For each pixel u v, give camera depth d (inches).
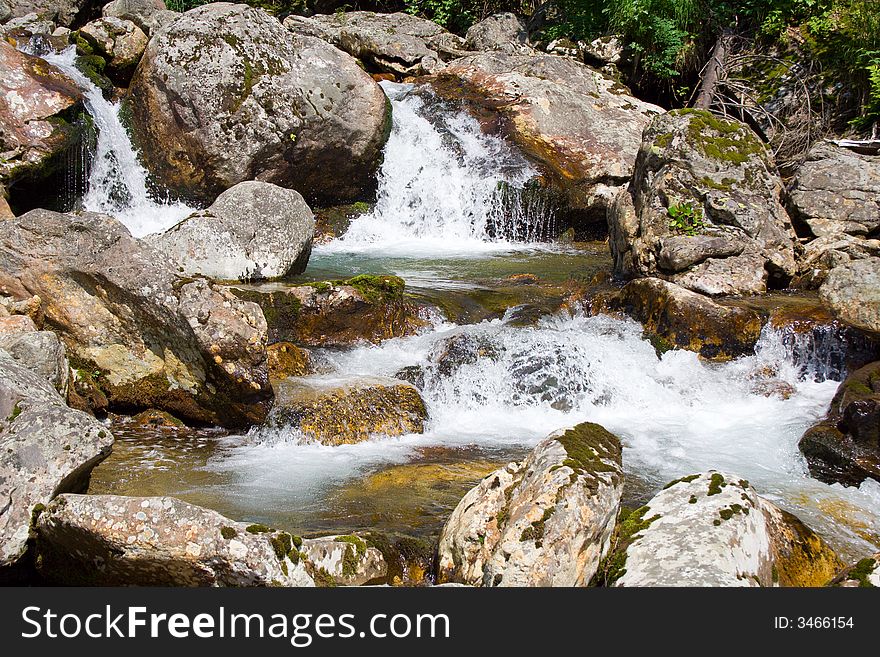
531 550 153.3
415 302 327.9
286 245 339.0
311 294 297.9
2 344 218.8
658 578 149.3
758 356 306.0
